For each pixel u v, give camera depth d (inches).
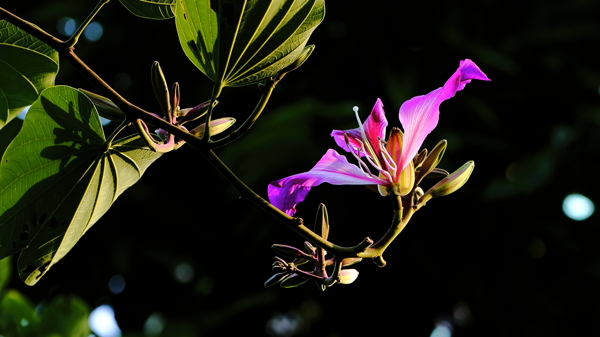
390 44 224.2
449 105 221.6
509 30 236.2
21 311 121.1
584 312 229.8
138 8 65.1
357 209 219.6
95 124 57.1
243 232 233.0
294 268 54.6
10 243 60.7
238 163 205.5
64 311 115.6
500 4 233.8
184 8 52.7
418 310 236.5
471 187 222.7
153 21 224.5
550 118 235.8
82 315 116.4
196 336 216.2
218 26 53.4
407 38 222.7
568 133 204.2
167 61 233.9
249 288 244.5
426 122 59.8
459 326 245.9
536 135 236.4
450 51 221.3
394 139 58.0
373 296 235.6
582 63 234.8
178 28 54.3
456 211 226.1
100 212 64.7
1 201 58.2
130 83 238.2
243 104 224.8
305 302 250.8
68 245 64.8
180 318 229.0
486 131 227.0
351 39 225.6
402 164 57.4
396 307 236.4
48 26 224.4
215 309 243.9
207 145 52.7
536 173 197.5
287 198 57.8
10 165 57.1
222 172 52.7
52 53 66.5
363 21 224.2
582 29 222.5
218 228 244.2
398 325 239.1
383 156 57.5
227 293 245.6
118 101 53.1
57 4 219.1
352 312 239.8
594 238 227.9
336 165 60.1
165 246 240.5
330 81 226.7
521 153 227.1
